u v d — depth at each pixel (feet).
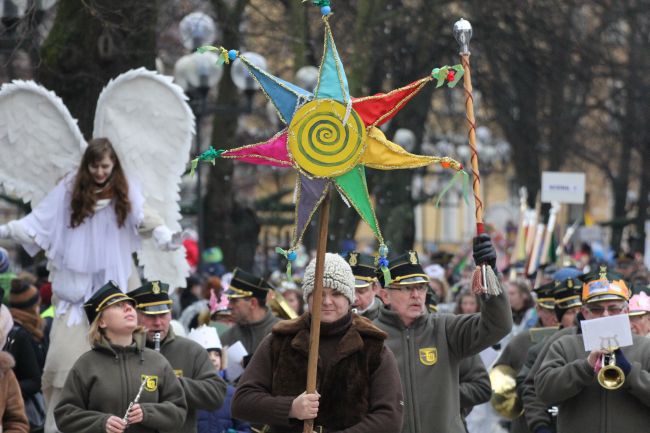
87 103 96.02
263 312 73.82
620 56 221.46
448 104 201.46
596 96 192.85
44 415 71.51
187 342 61.87
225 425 67.62
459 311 86.79
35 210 66.95
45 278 96.07
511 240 191.72
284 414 44.60
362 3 152.76
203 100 128.47
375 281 63.05
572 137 209.05
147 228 67.10
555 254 114.11
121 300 54.49
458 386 57.82
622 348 56.18
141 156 71.72
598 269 57.26
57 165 70.95
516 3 165.17
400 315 57.72
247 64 46.03
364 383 45.52
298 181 46.11
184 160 72.02
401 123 175.01
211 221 164.86
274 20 167.32
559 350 57.62
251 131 223.92
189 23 127.65
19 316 73.26
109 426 52.42
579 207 208.64
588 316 57.11
